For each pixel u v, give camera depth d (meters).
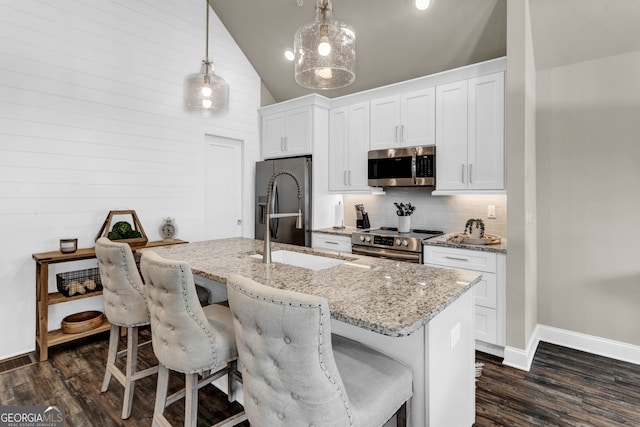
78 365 2.64
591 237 2.85
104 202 3.27
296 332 0.97
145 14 3.53
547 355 2.81
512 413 2.05
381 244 3.41
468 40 3.12
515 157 2.59
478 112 3.05
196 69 3.95
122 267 1.97
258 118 4.65
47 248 2.95
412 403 1.40
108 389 2.31
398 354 1.44
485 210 3.46
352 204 4.49
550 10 2.61
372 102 3.80
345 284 1.60
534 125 2.98
